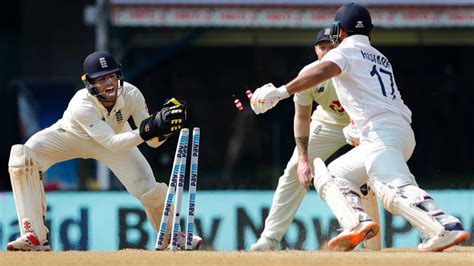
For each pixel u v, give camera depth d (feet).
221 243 118.11
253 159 174.19
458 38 164.55
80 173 157.17
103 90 79.10
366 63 73.00
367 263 63.00
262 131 174.09
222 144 180.75
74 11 200.54
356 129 74.74
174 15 147.13
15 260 67.15
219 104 180.96
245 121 175.11
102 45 147.64
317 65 71.51
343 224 72.64
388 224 113.70
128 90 82.69
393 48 180.65
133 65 162.71
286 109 172.96
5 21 201.57
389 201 71.72
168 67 173.99
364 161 73.31
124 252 72.49
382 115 72.90
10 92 190.39
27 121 176.76
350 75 72.59
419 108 180.86
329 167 75.41
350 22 73.97
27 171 80.69
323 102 85.92
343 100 74.18
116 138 78.54
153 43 161.99
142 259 66.18
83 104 79.71
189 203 77.05
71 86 178.40
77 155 84.38
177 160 76.79
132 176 83.66
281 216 90.53
